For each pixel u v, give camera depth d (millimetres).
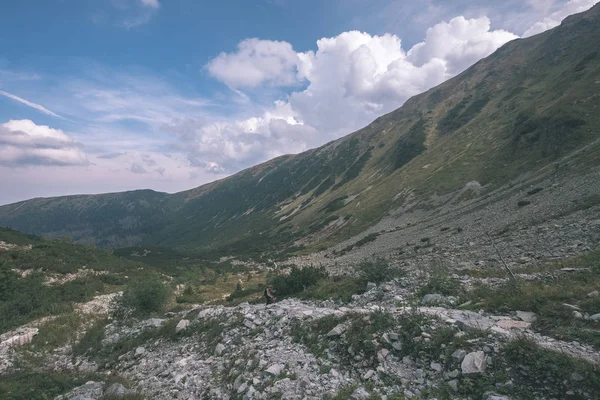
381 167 158500
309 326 11234
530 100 112125
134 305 24266
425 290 12914
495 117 118000
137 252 132875
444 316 9211
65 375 12344
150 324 18125
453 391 6605
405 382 7246
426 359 7715
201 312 17094
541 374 6168
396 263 32562
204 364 11531
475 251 28219
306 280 20547
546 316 8328
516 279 11570
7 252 39125
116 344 16438
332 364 8852
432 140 143625
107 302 29969
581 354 6441
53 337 19641
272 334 12023
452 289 12367
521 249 23266
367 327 9461
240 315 14727
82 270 42031
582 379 5742
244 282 50594
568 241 20969
